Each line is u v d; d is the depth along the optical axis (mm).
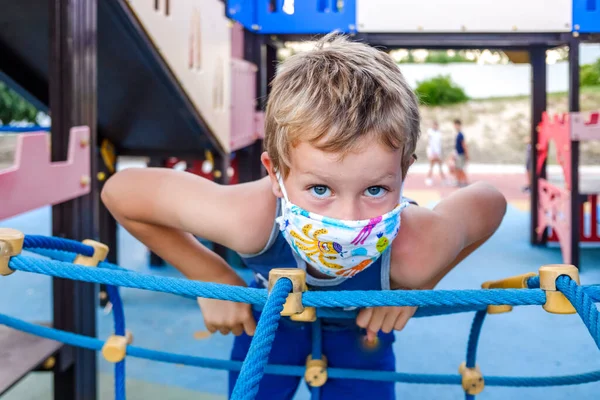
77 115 2115
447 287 4375
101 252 1514
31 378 2832
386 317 1458
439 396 2723
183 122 3600
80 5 2127
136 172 1476
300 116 1064
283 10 4645
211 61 3729
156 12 2895
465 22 4520
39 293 4227
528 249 5547
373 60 1180
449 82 19844
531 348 3248
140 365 3021
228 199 1374
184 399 2672
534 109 5637
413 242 1329
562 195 4918
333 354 1771
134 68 3033
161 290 1086
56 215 2109
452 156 11344
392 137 1070
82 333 2195
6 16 2660
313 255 1188
